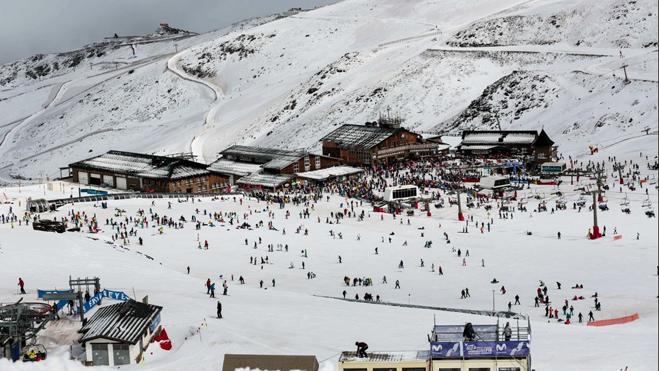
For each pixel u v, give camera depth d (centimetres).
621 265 10956
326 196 16975
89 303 7812
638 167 17788
